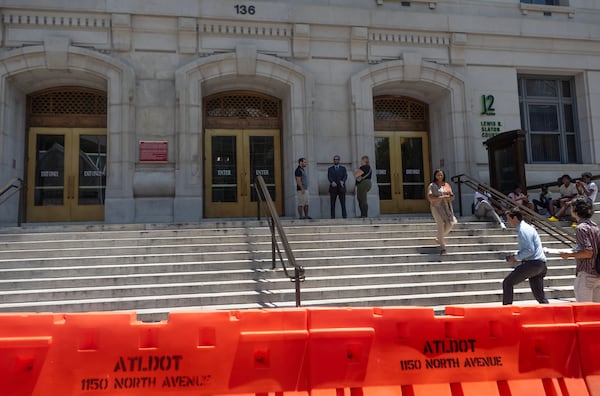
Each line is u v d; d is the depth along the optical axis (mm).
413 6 13891
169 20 12344
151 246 7914
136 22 12156
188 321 3432
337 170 11219
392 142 14422
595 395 3818
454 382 3656
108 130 11664
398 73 13430
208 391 3354
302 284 7027
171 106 12148
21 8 11484
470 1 14312
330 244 8523
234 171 13188
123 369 3303
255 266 7516
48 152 12375
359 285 7223
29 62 11469
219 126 13297
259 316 3527
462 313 3814
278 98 13680
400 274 7512
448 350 3701
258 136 13469
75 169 12383
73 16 11797
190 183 11859
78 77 12070
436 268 7934
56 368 3240
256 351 3475
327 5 13242
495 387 3691
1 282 6527
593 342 3961
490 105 13984
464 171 13516
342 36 13281
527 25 14453
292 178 12523
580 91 15102
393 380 3566
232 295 6543
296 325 3562
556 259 8461
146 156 11812
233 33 12656
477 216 10750
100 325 3336
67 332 3297
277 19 12820
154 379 3320
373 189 12820
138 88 12039
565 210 11094
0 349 3193
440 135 14242
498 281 7480
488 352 3760
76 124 12555
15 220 11758
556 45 14727
